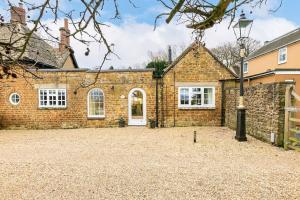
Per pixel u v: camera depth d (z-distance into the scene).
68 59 23.39
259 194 5.07
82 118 15.51
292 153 8.28
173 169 6.75
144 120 15.67
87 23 2.02
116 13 2.29
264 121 10.19
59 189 5.42
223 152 8.64
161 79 15.48
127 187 5.49
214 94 15.51
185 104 15.59
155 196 5.02
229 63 35.47
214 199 4.87
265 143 9.95
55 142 11.04
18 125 15.52
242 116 10.41
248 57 29.05
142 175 6.27
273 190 5.25
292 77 15.02
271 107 9.55
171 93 15.55
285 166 6.87
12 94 15.45
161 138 11.65
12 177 6.21
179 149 9.25
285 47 21.92
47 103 15.47
